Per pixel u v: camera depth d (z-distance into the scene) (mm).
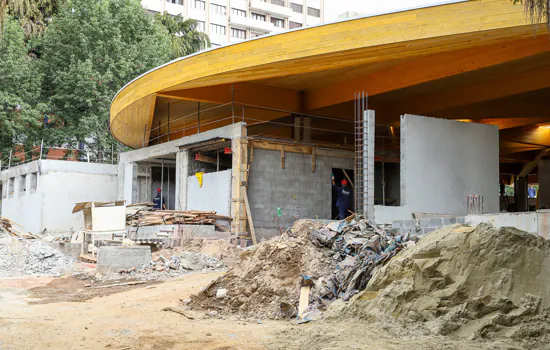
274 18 93250
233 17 86750
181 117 31484
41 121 40188
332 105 26656
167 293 13562
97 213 21312
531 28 15859
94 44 38156
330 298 10883
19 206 34500
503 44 18797
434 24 16969
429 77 21312
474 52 19766
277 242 12453
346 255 11992
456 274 8969
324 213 25000
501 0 15875
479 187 20734
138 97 25062
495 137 21281
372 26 18031
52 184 31828
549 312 8172
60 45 38906
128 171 31156
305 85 25844
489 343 7918
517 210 37750
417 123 19859
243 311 11023
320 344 8234
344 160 25844
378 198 28422
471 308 8570
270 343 8492
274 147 24078
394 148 31297
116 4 38906
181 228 21391
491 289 8578
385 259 10547
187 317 10711
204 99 24859
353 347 7840
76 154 41031
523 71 21594
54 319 10625
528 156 36906
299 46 19359
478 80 22984
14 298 13539
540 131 32656
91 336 9078
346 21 18484
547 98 25516
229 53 20969
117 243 21438
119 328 9711
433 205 19766
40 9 45969
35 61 40531
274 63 20047
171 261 18062
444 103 25203
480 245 8930
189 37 54844
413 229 15930
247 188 23266
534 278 8578
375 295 9773
